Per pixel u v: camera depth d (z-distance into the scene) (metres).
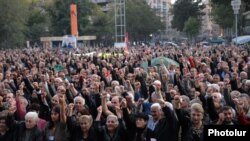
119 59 29.67
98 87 12.79
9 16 77.12
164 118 8.87
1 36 78.38
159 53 32.34
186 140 8.55
